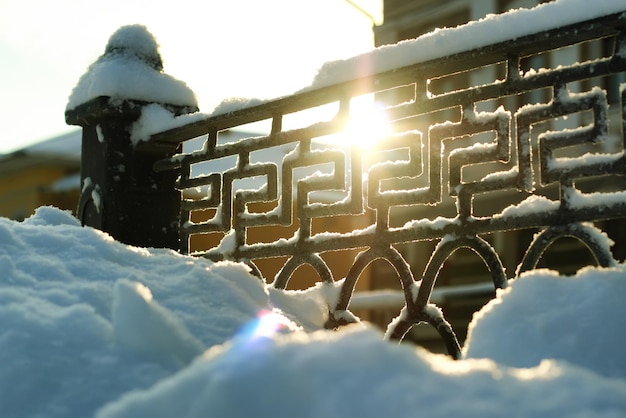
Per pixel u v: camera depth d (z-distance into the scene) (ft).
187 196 39.75
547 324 6.39
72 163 54.70
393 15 47.29
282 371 4.02
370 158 44.60
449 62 8.59
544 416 3.48
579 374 3.97
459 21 43.78
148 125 13.01
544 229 7.68
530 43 7.87
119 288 6.29
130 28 13.75
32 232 8.36
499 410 3.54
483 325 6.75
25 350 5.91
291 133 10.60
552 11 7.73
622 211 7.12
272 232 45.19
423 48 8.86
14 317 6.28
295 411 3.86
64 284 7.29
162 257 8.66
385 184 41.37
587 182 37.37
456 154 8.56
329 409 3.77
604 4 7.34
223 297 7.81
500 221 8.02
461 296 41.11
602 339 6.09
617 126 34.63
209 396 4.05
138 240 13.12
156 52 13.85
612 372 5.86
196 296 7.72
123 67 13.21
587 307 6.35
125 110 13.04
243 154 11.40
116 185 13.05
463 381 3.86
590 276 6.61
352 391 3.81
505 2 41.09
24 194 55.31
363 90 9.70
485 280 42.73
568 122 37.06
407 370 3.95
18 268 7.53
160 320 6.21
